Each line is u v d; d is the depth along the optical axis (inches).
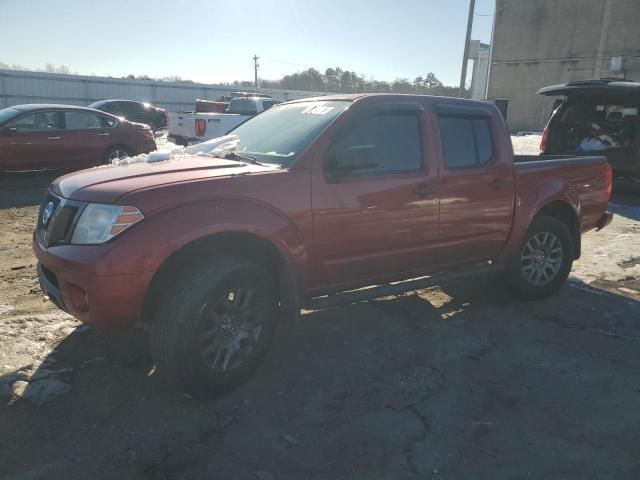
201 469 103.0
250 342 131.6
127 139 458.0
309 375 138.6
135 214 114.8
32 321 163.3
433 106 164.9
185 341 118.0
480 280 218.8
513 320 177.6
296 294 138.0
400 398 129.0
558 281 197.5
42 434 111.5
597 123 413.7
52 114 418.9
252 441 111.7
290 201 132.7
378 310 183.9
